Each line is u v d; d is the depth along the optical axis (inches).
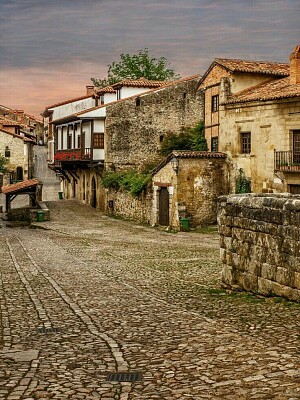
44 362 309.4
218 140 1423.5
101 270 749.9
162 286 602.5
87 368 295.4
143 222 1524.4
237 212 520.7
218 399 237.0
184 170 1352.1
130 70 3134.8
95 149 1808.6
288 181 1192.2
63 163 1996.8
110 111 1801.2
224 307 455.8
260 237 482.9
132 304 491.2
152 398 244.1
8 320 433.7
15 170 3080.7
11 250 1032.2
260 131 1267.2
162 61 3171.8
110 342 351.6
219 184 1381.6
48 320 430.0
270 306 440.5
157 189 1429.6
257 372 268.1
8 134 3070.9
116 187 1704.0
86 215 1748.3
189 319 413.4
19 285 618.2
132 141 1819.6
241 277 519.2
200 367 284.2
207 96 1494.8
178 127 1845.5
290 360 283.0
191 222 1364.4
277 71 1417.3
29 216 1722.4
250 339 335.3
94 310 465.7
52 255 945.5
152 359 307.1
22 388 262.2
